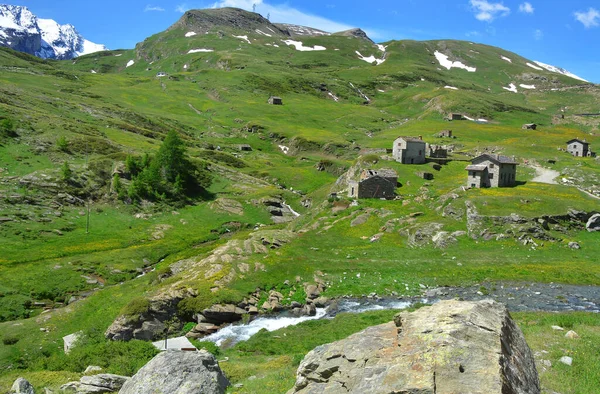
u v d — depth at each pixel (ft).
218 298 187.52
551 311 172.45
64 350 166.50
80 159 434.30
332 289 209.26
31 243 288.71
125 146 504.43
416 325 57.77
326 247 270.05
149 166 438.40
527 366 54.54
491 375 45.70
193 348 136.67
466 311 59.00
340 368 56.59
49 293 228.43
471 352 49.39
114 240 320.09
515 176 381.81
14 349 167.84
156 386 71.92
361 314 174.40
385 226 301.02
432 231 280.10
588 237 270.26
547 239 263.49
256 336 160.86
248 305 192.03
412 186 377.30
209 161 541.75
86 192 384.27
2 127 428.97
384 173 374.84
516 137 621.31
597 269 224.12
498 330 54.80
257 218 409.90
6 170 377.09
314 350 64.13
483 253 251.80
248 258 236.63
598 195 340.80
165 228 361.30
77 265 263.70
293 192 487.20
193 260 252.83
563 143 530.68
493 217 279.08
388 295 202.08
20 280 233.76
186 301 185.47
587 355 82.48
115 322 174.81
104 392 86.48
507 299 189.57
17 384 81.30
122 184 408.67
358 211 330.13
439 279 218.79
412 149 432.66
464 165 431.02
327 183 510.99
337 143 646.74
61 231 318.86
